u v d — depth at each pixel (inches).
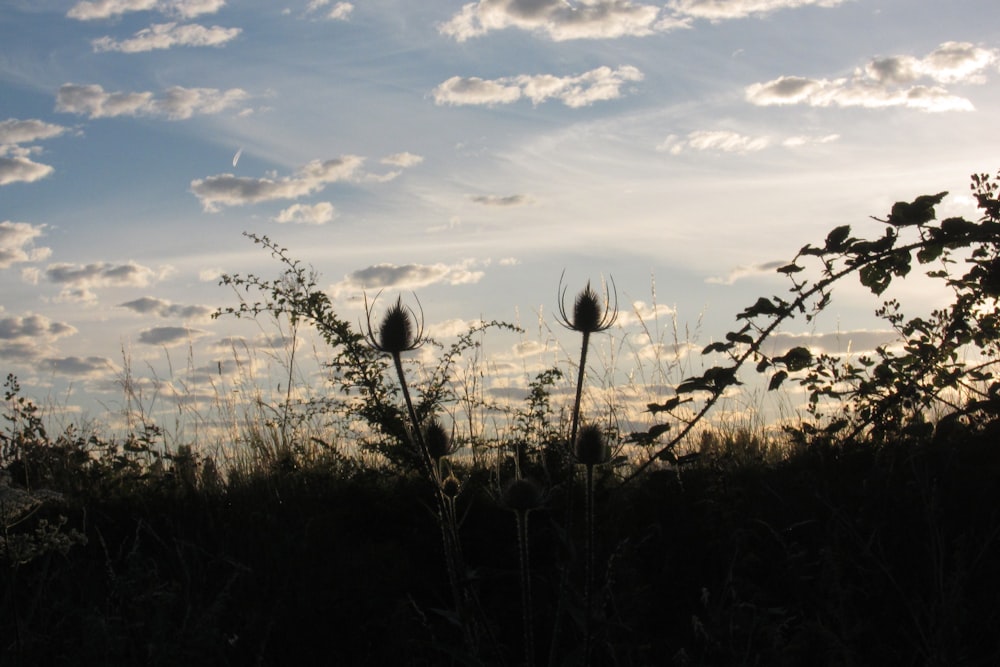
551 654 143.6
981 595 175.0
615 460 144.4
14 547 186.5
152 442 309.1
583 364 151.2
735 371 180.2
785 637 173.9
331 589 205.0
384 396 241.4
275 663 185.9
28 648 168.9
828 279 191.3
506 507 144.6
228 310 234.8
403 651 184.4
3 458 298.0
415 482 243.1
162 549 230.7
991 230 189.0
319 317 229.6
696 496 223.9
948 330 228.1
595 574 184.9
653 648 178.7
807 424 254.1
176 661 154.9
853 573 187.5
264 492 270.2
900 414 235.6
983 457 222.2
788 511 213.5
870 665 164.1
